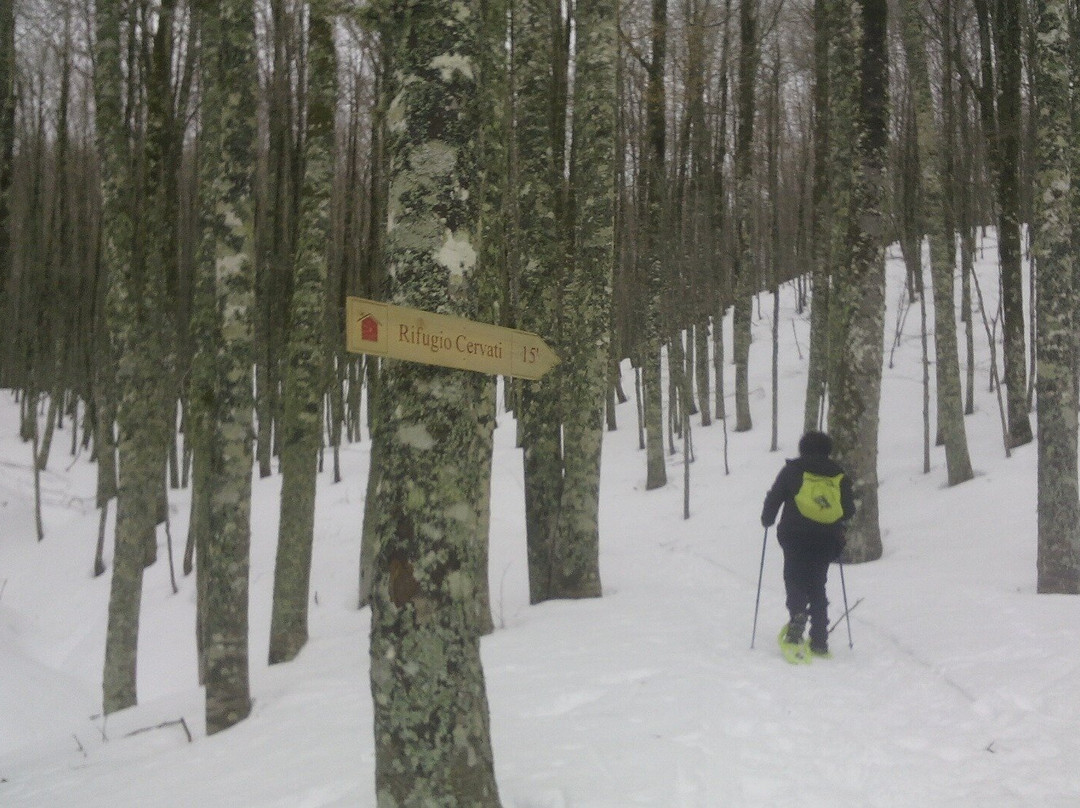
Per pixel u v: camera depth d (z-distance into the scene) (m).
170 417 19.59
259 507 17.53
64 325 23.19
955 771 4.12
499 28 8.10
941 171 17.08
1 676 10.77
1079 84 11.37
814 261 17.22
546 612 7.87
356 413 25.56
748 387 21.77
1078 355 12.57
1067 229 8.05
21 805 5.01
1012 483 12.20
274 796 4.04
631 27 16.08
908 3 14.02
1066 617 6.61
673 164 21.11
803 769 4.10
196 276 9.37
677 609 7.77
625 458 20.69
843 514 6.25
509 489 18.83
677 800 3.69
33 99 23.41
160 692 11.17
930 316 23.52
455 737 3.13
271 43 17.28
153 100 14.05
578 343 8.64
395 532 3.22
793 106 30.31
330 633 9.79
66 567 16.73
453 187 3.43
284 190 17.56
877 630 6.92
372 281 15.12
